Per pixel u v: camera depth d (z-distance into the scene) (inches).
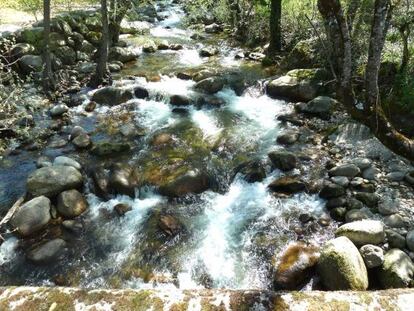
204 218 268.1
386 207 253.0
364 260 214.1
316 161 313.0
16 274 229.1
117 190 287.9
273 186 289.3
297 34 542.6
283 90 422.0
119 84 466.3
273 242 243.4
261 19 622.2
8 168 318.0
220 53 589.3
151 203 282.4
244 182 300.0
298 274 215.9
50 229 257.4
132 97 436.1
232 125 378.0
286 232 250.2
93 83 469.4
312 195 279.0
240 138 352.5
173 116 400.2
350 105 252.1
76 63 542.3
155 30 719.1
